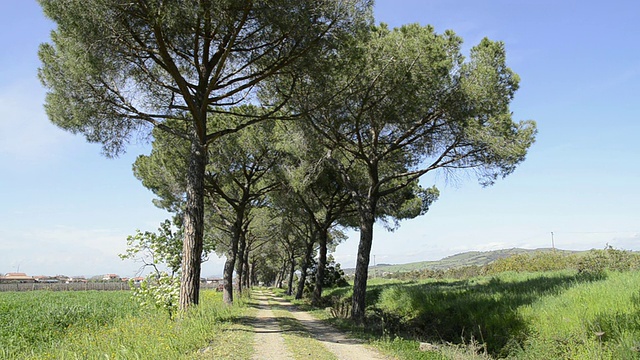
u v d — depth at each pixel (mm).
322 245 27812
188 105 12250
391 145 16844
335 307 20516
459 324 15172
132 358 6895
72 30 9664
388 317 17844
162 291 14000
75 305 21562
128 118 12797
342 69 13039
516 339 11992
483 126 14359
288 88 13766
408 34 14445
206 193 21953
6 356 9578
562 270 24109
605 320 10500
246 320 14828
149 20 10031
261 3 10102
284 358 8336
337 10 10859
